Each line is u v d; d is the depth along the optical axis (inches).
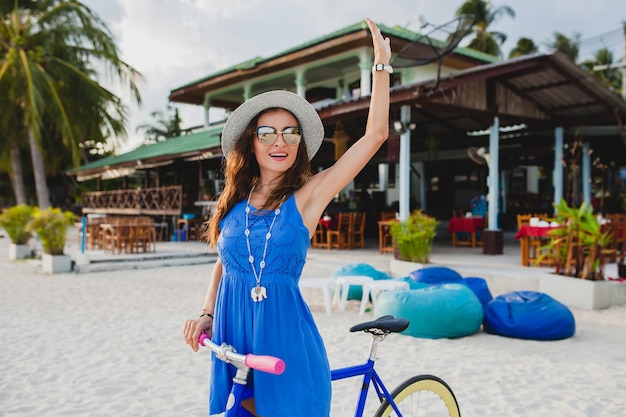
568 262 303.4
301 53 644.1
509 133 622.8
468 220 522.9
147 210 772.0
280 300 75.7
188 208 732.7
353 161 81.0
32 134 761.0
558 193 537.0
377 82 83.4
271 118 83.3
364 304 282.8
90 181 1258.6
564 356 205.6
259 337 74.5
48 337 239.6
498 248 468.1
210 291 89.4
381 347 219.5
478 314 236.1
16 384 178.9
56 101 730.8
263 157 82.7
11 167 960.9
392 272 410.3
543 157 706.2
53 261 456.1
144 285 391.2
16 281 409.1
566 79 446.6
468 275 361.4
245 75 743.1
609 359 201.6
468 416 149.4
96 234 622.2
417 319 231.8
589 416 149.1
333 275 321.4
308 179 84.2
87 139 869.2
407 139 429.4
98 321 271.6
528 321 229.5
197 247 625.0
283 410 72.9
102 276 439.2
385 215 558.3
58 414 153.5
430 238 410.3
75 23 764.0
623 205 648.4
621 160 660.1
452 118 559.2
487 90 463.8
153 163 718.5
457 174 828.6
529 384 174.6
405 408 104.3
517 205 796.0
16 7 743.1
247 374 73.6
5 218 561.3
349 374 85.8
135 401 163.2
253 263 76.6
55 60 766.5
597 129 552.1
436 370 189.3
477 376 182.4
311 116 84.2
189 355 211.3
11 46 748.0
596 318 268.8
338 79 716.7
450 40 390.3
